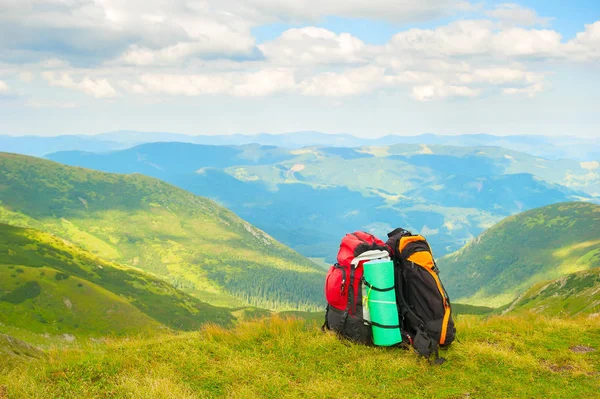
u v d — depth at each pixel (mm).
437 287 7746
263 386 6453
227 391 6297
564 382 6816
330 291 8258
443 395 6316
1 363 7789
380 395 6293
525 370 7266
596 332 9266
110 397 6020
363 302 7934
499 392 6449
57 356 7746
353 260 8008
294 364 7410
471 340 8641
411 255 7879
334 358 7574
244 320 9352
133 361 7203
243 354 7770
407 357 7508
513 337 8938
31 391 6020
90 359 7258
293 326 9031
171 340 8430
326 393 6254
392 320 7801
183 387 6273
